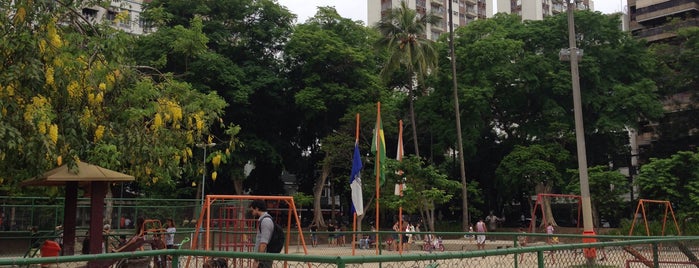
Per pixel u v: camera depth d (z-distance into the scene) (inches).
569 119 1696.6
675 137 1899.6
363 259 183.8
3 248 814.5
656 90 1727.4
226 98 1544.0
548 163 1568.7
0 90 351.9
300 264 243.0
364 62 1732.3
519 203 2413.9
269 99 1662.2
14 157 374.0
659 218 1210.0
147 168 465.7
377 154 818.2
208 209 452.1
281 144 1748.3
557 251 276.1
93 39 427.5
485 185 2054.6
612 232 1261.1
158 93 476.4
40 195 882.8
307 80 1601.9
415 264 217.9
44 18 379.9
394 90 1985.7
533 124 1747.0
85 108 408.5
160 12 837.2
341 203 2242.9
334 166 1710.1
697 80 1813.5
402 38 1556.3
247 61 1646.2
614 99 1646.2
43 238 709.9
